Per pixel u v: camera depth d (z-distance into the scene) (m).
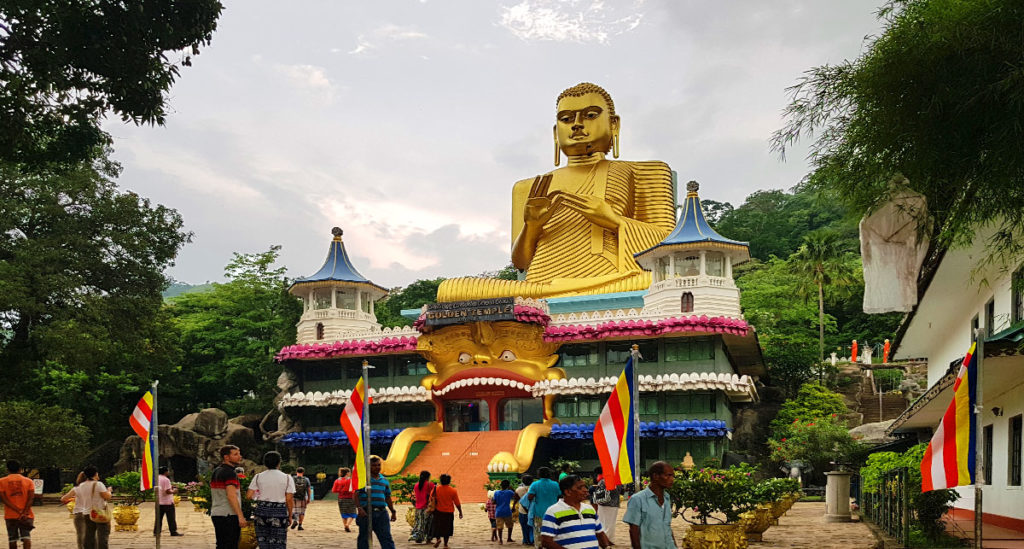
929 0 14.98
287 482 16.72
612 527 19.92
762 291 86.25
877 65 15.05
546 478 19.48
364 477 18.86
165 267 53.91
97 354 48.56
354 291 62.78
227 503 16.55
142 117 21.78
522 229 60.94
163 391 68.19
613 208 59.69
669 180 61.78
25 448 46.41
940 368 40.53
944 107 14.96
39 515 40.19
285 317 69.00
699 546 19.42
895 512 22.02
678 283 52.47
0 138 20.39
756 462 52.38
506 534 27.89
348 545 25.38
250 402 66.62
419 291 95.50
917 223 16.02
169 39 20.77
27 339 49.12
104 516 19.25
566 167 62.69
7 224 47.53
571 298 57.06
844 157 16.61
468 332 54.34
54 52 20.05
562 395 53.28
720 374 49.72
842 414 59.31
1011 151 14.15
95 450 61.03
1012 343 19.33
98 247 50.56
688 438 50.50
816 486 49.38
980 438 13.98
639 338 52.62
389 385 58.12
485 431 53.75
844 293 77.69
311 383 60.59
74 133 22.05
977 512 13.89
